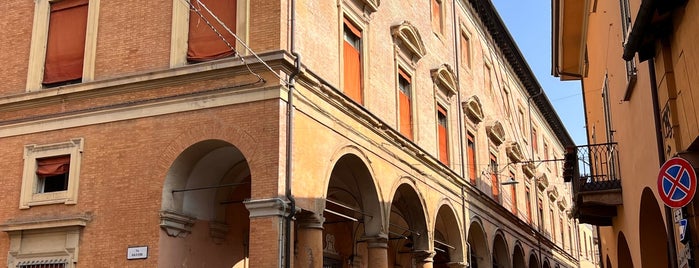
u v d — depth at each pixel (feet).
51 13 56.65
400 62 70.33
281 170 45.80
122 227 48.73
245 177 57.67
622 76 48.37
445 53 84.89
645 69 38.75
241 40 49.16
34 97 53.57
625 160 51.93
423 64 76.33
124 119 50.80
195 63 50.34
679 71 31.65
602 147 66.95
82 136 51.78
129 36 52.75
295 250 56.08
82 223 49.37
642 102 41.01
